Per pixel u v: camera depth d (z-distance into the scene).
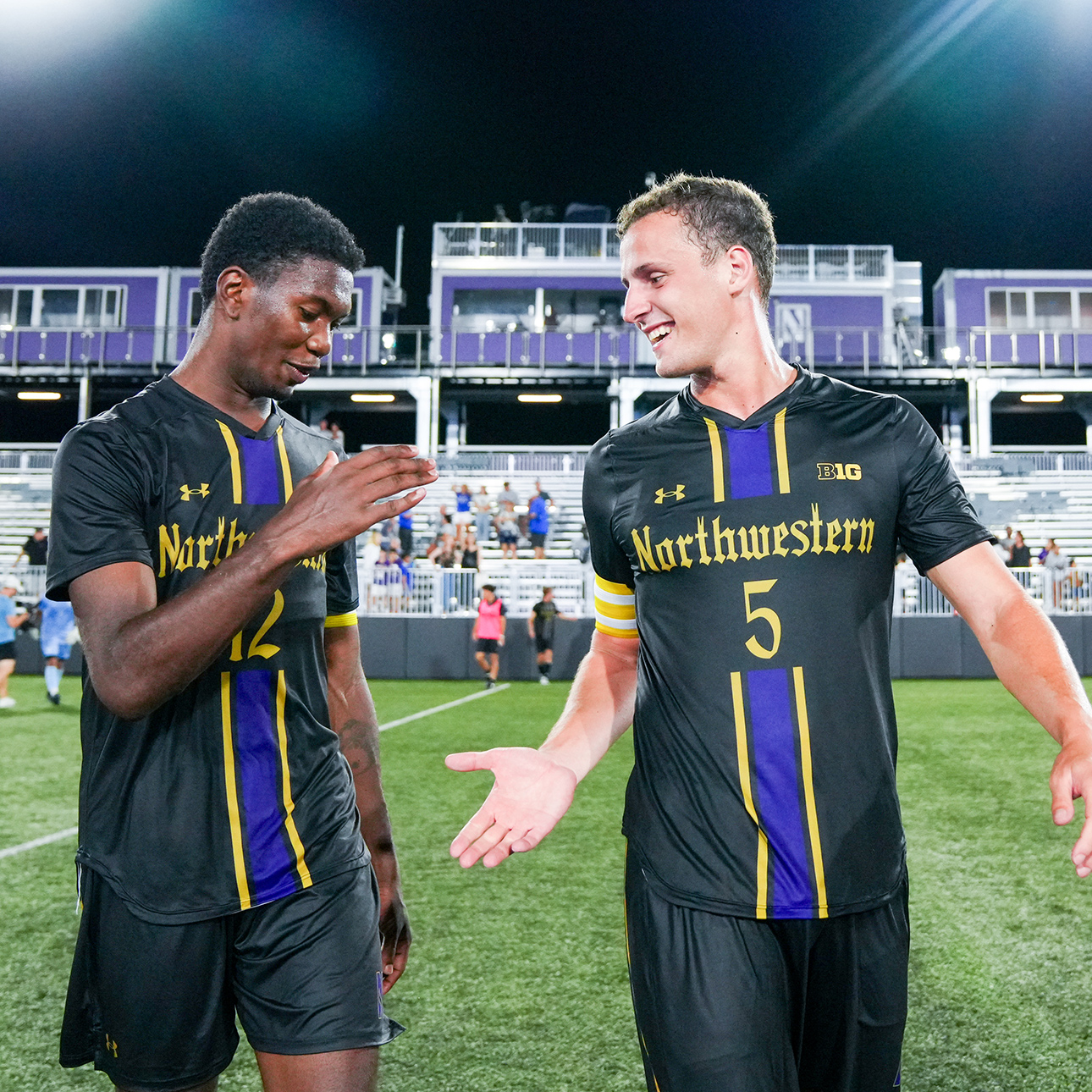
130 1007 1.68
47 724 10.24
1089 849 1.32
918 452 1.72
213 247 1.84
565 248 25.83
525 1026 3.11
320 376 24.30
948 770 7.57
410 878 4.75
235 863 1.71
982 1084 2.73
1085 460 22.03
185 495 1.78
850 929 1.60
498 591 17.66
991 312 25.11
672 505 1.71
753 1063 1.54
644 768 1.73
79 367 24.88
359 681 2.13
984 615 1.64
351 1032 1.71
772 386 1.77
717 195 1.73
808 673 1.62
